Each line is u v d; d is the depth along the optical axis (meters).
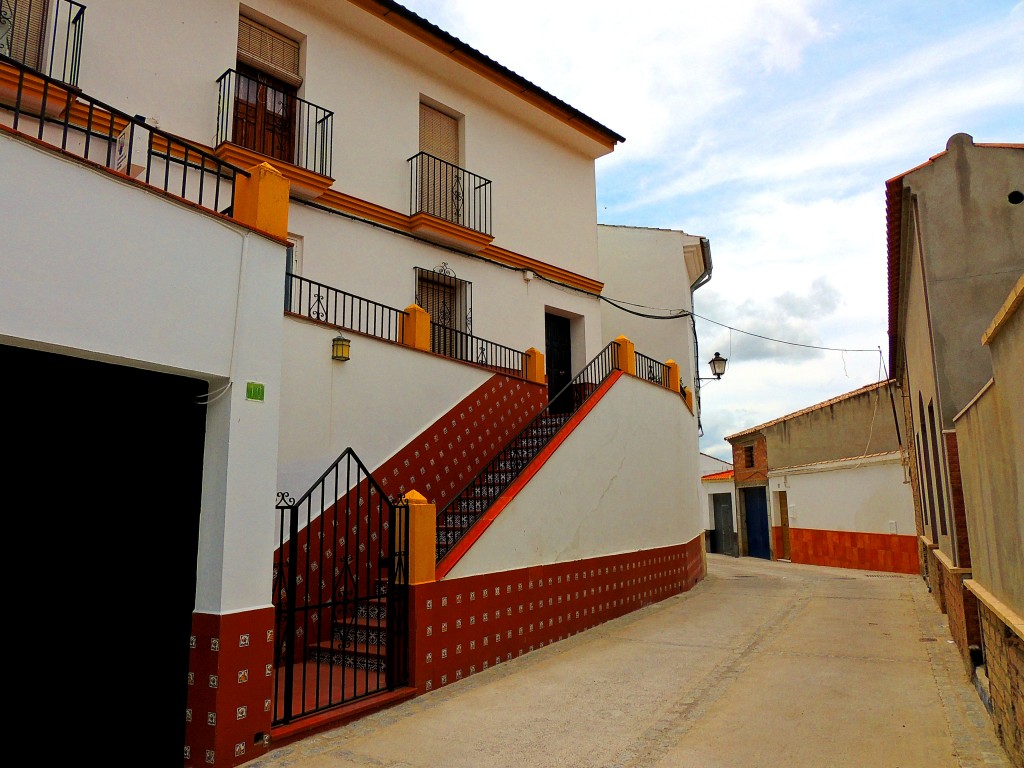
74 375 4.20
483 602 7.00
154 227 4.31
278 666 5.70
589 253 14.09
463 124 11.80
